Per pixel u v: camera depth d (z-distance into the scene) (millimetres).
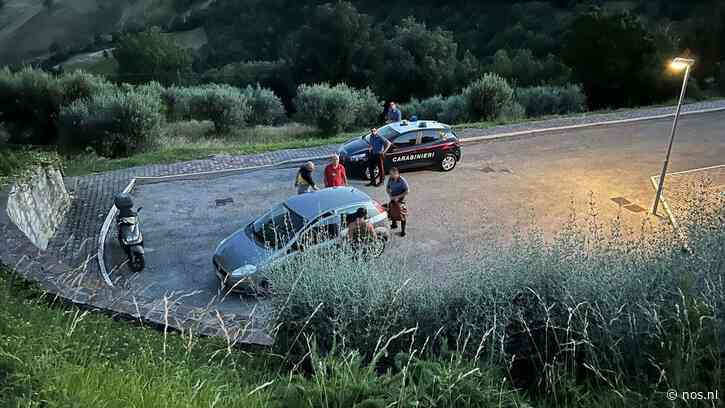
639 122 25219
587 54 38844
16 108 30734
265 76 59750
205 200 16906
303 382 5371
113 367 5848
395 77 49531
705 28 53219
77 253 13656
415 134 18453
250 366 6941
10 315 6734
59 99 30891
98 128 24828
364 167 18172
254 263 11711
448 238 14086
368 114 33781
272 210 13070
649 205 16109
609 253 7199
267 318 7457
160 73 77438
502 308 6254
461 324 6414
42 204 14547
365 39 53906
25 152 16125
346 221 12617
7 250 10336
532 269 6668
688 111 26562
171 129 32125
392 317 6668
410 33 50688
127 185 18125
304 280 7031
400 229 14648
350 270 7098
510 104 31141
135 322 8383
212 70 77062
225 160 20719
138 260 12766
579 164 19641
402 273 7355
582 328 5840
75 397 4746
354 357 5734
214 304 11484
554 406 5633
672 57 38656
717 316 5492
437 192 17250
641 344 5660
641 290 5965
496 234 14219
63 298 8680
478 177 18516
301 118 31328
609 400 5246
